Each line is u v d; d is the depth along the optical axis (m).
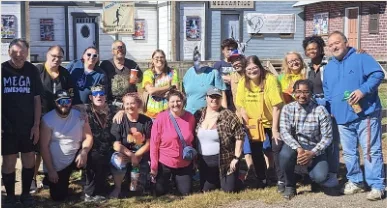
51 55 5.59
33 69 5.29
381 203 5.41
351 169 5.71
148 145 5.77
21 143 5.26
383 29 19.97
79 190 6.00
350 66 5.46
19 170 6.64
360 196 5.67
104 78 6.00
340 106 5.58
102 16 23.11
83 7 23.33
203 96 6.38
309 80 5.66
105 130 5.62
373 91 5.37
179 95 5.66
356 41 21.25
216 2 23.12
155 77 6.40
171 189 6.00
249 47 23.72
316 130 5.56
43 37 23.05
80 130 5.48
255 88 6.01
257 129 6.04
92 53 5.89
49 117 5.41
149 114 6.39
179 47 22.95
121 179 5.68
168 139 5.62
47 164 5.43
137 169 5.79
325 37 22.67
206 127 5.77
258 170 6.16
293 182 5.68
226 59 6.72
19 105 5.13
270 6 23.69
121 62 6.40
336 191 5.86
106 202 5.52
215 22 23.31
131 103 5.68
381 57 20.05
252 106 6.04
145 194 5.84
